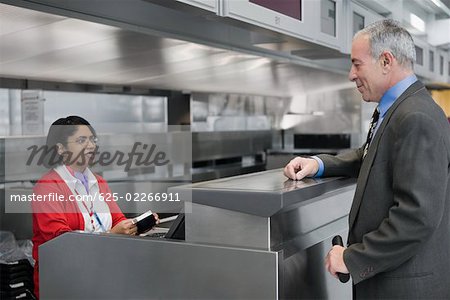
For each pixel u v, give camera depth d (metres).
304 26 2.06
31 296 2.05
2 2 1.50
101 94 3.13
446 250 1.36
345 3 2.51
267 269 1.24
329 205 1.69
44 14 1.61
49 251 1.51
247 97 4.71
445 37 3.63
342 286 1.76
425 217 1.21
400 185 1.26
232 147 4.52
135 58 2.46
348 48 2.55
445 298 1.35
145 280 1.38
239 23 1.69
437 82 4.28
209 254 1.30
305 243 1.47
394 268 1.34
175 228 1.46
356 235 1.41
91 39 2.00
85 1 1.61
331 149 4.97
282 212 1.36
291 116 5.26
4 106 2.57
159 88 3.54
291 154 4.69
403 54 1.37
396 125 1.31
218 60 2.73
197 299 1.32
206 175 4.01
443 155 1.25
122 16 1.83
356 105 4.92
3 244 2.28
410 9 3.17
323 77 3.91
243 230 1.32
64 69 2.49
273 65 3.05
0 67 2.32
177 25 2.05
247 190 1.28
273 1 1.85
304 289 1.48
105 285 1.43
